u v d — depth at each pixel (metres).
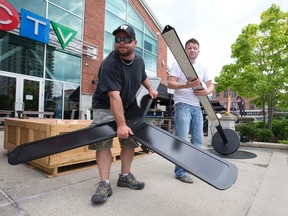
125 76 1.74
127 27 1.70
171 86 2.38
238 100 10.45
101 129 1.66
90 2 9.70
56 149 1.54
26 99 7.50
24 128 2.76
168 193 1.96
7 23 6.56
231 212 1.63
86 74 9.45
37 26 7.41
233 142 3.54
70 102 8.88
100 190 1.73
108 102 1.83
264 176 2.60
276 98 6.38
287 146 4.54
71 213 1.51
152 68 13.93
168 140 1.56
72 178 2.26
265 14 6.30
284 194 2.02
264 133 5.71
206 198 1.88
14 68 7.20
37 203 1.66
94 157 2.69
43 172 2.42
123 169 2.05
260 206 1.74
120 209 1.60
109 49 10.77
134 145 1.97
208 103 2.70
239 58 6.51
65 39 8.12
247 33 6.39
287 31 6.01
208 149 4.43
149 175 2.49
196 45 2.51
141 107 1.90
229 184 1.24
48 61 8.15
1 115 6.91
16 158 1.60
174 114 2.52
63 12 8.66
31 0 7.59
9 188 1.93
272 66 6.29
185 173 2.30
